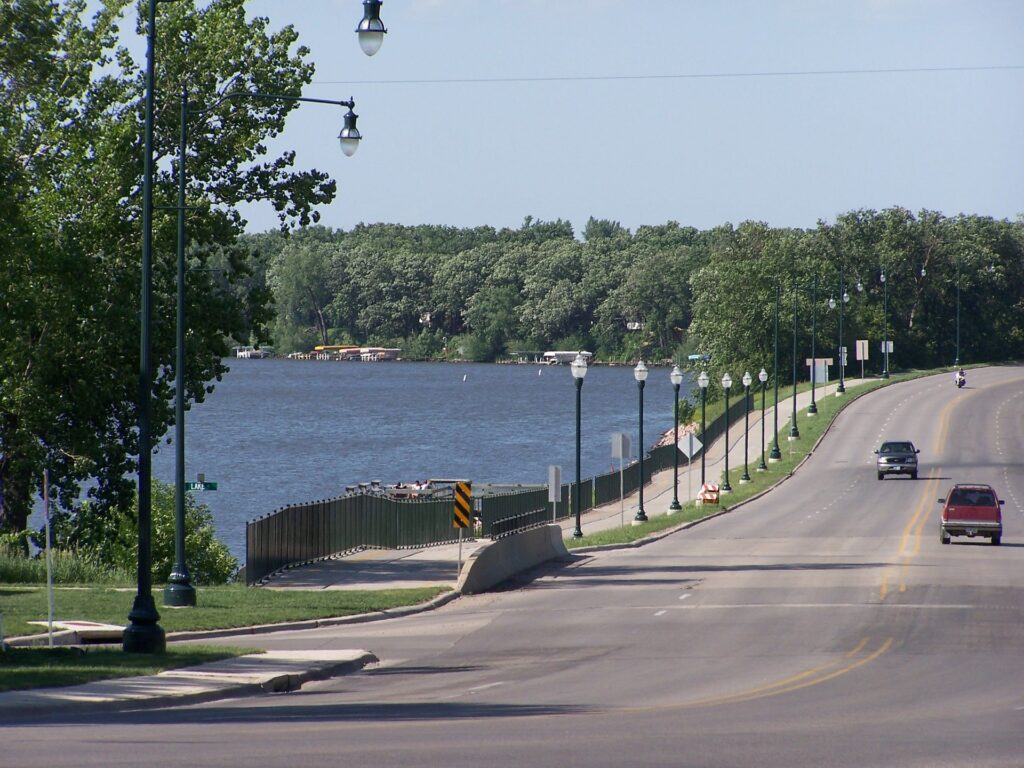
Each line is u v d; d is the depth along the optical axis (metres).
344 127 76.25
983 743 36.62
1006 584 90.06
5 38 91.31
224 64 109.00
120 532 109.75
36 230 98.25
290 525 102.56
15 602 74.75
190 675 51.69
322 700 47.81
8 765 31.45
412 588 89.56
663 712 43.47
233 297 112.12
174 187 109.25
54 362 102.38
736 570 102.56
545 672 55.84
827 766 32.53
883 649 61.59
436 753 34.03
